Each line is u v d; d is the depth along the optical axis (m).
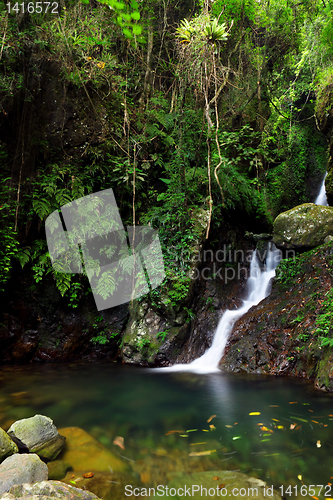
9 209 5.96
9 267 5.82
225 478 2.26
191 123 7.02
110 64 6.77
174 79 7.61
